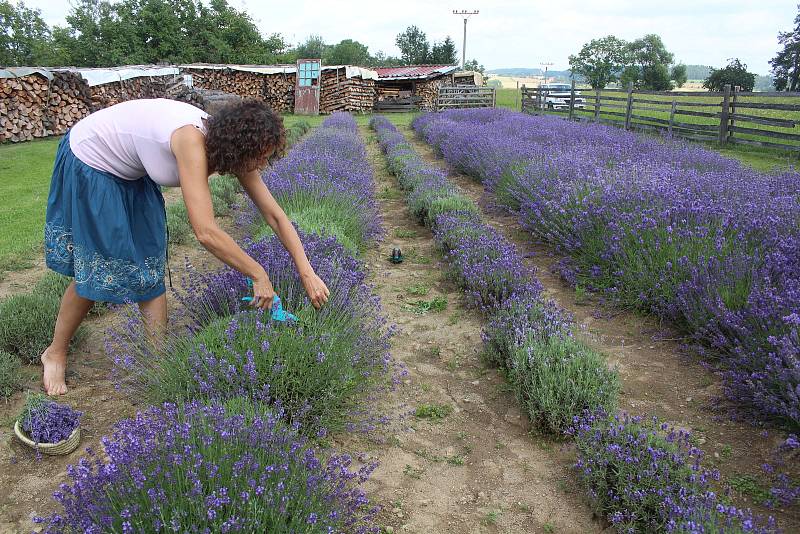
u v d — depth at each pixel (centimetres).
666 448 271
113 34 4866
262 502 207
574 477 287
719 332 386
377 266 607
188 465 208
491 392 365
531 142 1122
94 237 319
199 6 5022
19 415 319
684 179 695
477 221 670
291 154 899
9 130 1603
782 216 520
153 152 296
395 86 3794
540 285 493
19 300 412
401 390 366
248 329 314
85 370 380
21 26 5981
